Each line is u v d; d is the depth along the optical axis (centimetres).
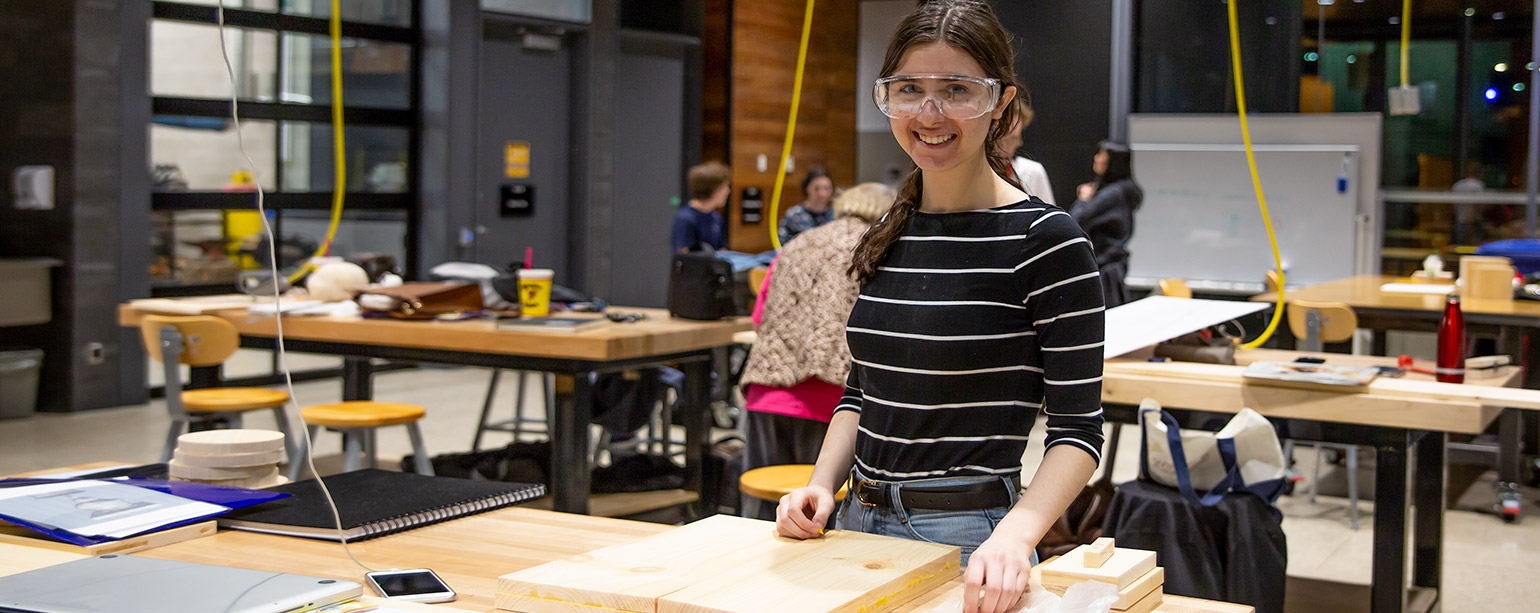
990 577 138
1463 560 462
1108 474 462
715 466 431
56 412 735
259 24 809
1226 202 792
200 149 789
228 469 203
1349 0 800
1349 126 770
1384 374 356
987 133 172
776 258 366
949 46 167
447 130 888
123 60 738
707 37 1053
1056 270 165
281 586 148
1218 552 308
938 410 174
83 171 725
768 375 354
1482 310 523
